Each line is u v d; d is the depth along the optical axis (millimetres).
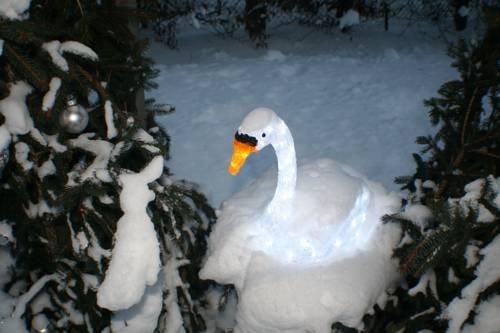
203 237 2896
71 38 1931
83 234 2010
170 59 7613
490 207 1777
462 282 1969
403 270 1905
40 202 1986
